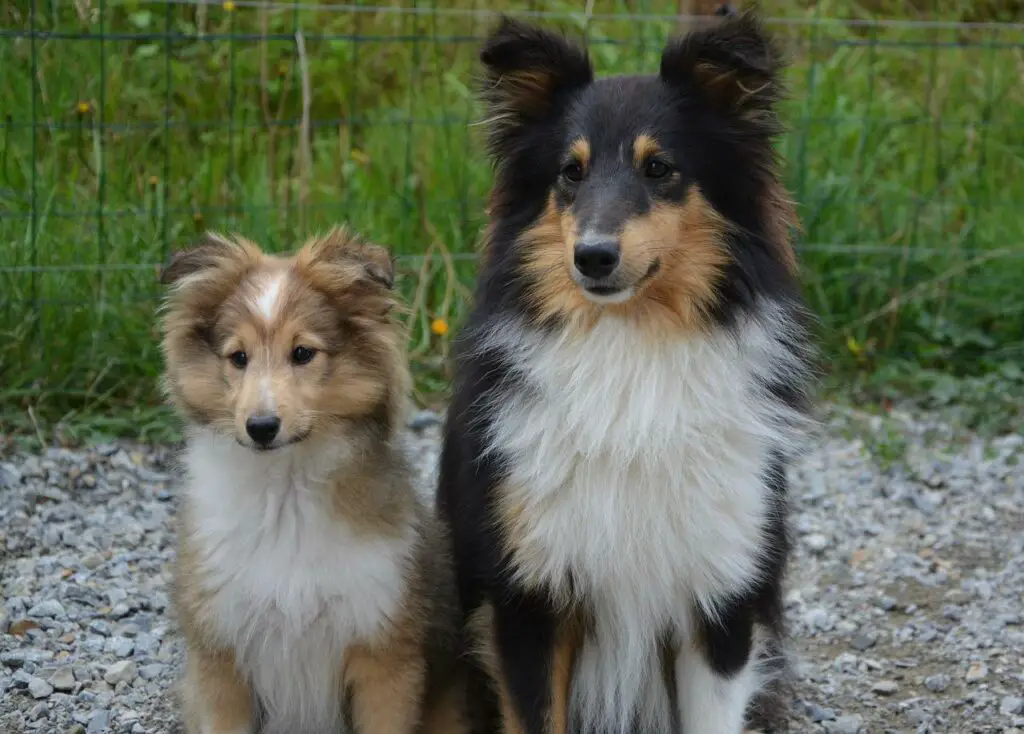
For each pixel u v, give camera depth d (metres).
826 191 2.62
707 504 1.74
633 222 1.72
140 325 2.36
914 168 2.82
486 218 1.91
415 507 1.78
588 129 1.76
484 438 1.77
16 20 2.52
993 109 3.00
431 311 2.51
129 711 1.87
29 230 2.37
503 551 1.76
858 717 1.91
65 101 2.54
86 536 2.13
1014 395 2.49
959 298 2.59
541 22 2.83
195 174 2.56
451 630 1.83
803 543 2.20
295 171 2.65
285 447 1.72
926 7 3.57
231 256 1.78
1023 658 1.99
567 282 1.74
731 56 1.75
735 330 1.75
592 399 1.74
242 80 2.78
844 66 2.96
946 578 2.14
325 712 1.79
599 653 1.80
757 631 1.80
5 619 1.98
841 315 2.58
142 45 2.75
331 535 1.74
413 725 1.79
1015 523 2.24
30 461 2.23
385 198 2.62
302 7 2.57
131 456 2.28
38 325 2.32
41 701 1.88
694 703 1.80
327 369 1.74
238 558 1.74
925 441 2.39
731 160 1.77
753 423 1.75
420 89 2.95
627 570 1.75
